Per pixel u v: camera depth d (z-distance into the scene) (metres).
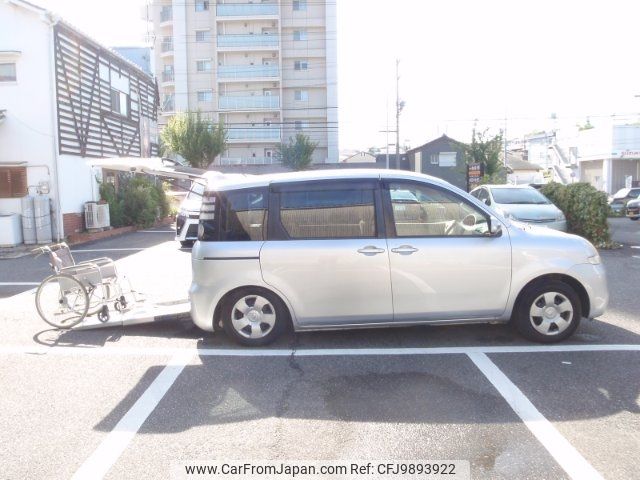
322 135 54.31
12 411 4.37
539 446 3.69
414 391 4.63
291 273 5.64
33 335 6.54
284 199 5.75
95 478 3.38
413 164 54.00
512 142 78.81
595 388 4.64
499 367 5.15
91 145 19.25
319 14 53.06
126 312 6.94
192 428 4.04
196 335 6.43
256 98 52.94
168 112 54.00
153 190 23.11
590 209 13.84
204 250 5.73
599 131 43.31
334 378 4.95
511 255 5.70
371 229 5.69
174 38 53.19
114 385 4.89
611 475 3.34
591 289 5.79
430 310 5.69
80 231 18.16
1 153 16.58
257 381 4.92
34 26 16.34
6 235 15.68
